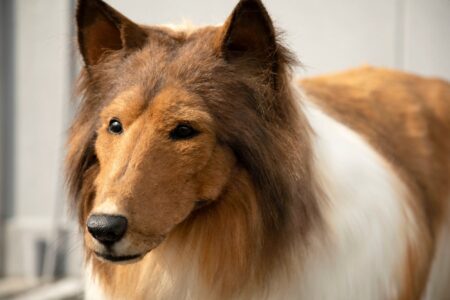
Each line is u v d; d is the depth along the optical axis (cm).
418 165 873
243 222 649
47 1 1502
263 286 670
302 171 662
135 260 585
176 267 679
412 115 904
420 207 843
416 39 1337
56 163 1518
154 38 664
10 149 1552
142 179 584
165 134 605
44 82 1518
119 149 600
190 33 672
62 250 1501
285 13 1391
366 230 725
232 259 657
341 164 735
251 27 636
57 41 1498
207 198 631
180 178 605
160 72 627
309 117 736
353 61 1366
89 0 675
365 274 722
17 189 1553
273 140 641
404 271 780
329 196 704
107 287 721
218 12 1388
